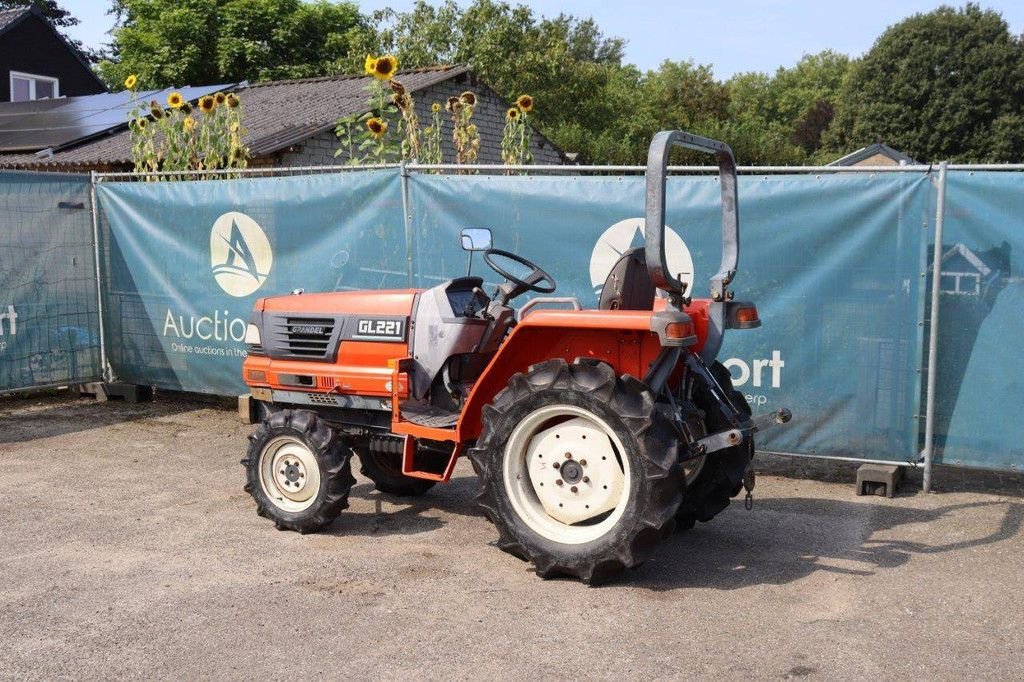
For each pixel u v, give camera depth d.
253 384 5.51
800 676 3.38
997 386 5.61
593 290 6.48
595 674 3.39
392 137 10.87
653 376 4.28
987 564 4.49
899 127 43.22
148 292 8.47
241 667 3.48
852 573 4.39
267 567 4.52
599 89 38.47
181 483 6.07
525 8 31.94
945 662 3.48
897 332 5.78
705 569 4.45
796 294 5.98
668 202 6.21
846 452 5.98
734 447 4.82
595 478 4.23
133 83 9.81
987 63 41.69
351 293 5.31
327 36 32.47
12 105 18.97
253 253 7.79
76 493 5.84
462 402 4.96
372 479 5.79
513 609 3.98
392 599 4.11
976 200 5.53
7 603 4.09
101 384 8.79
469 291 5.25
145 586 4.28
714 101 52.69
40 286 8.44
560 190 6.50
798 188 5.90
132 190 8.42
